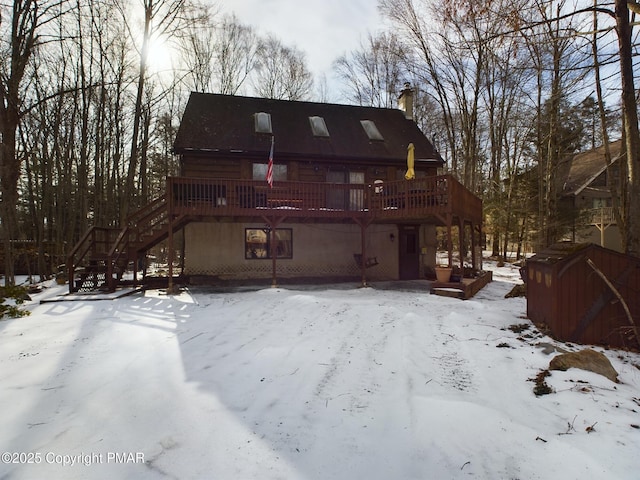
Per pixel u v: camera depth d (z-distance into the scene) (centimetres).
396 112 1894
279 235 1439
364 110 1844
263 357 541
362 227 1260
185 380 459
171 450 310
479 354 533
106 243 1272
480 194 2856
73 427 345
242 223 1398
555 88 1090
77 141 1998
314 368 497
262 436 331
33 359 530
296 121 1617
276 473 280
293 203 1292
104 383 448
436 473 279
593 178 2423
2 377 464
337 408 385
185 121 1453
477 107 2139
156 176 2920
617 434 315
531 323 713
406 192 1154
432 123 2977
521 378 446
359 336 641
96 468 285
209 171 1371
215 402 398
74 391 424
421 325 693
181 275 1399
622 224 971
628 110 622
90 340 623
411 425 347
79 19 1555
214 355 550
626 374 468
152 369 495
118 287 1184
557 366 467
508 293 1062
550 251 708
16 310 795
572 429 328
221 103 1625
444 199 1078
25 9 1199
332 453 306
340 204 1388
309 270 1460
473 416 353
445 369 484
